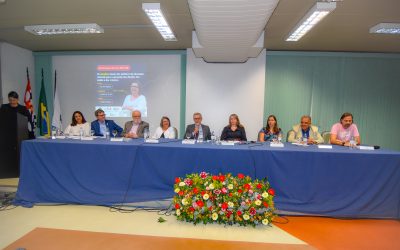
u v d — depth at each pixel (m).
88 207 2.59
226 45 3.53
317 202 2.38
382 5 2.71
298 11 2.95
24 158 2.62
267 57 4.81
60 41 4.34
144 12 3.02
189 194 2.22
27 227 2.15
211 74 4.68
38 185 2.63
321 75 4.79
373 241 2.01
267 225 2.26
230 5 2.29
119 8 2.92
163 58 4.93
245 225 2.23
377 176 2.32
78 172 2.58
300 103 4.82
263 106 4.66
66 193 2.60
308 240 2.02
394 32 3.33
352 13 2.94
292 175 2.37
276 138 3.36
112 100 5.04
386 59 4.75
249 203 2.19
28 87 4.78
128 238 1.58
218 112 4.69
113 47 4.76
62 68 5.07
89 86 5.06
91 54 5.02
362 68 4.76
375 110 4.77
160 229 2.16
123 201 2.54
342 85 4.78
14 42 4.38
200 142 2.83
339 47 4.47
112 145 2.53
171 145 2.53
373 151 2.40
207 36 3.13
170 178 2.49
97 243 1.51
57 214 2.42
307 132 3.39
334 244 1.96
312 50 4.73
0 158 2.74
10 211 2.47
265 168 2.40
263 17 2.54
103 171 2.55
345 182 2.35
